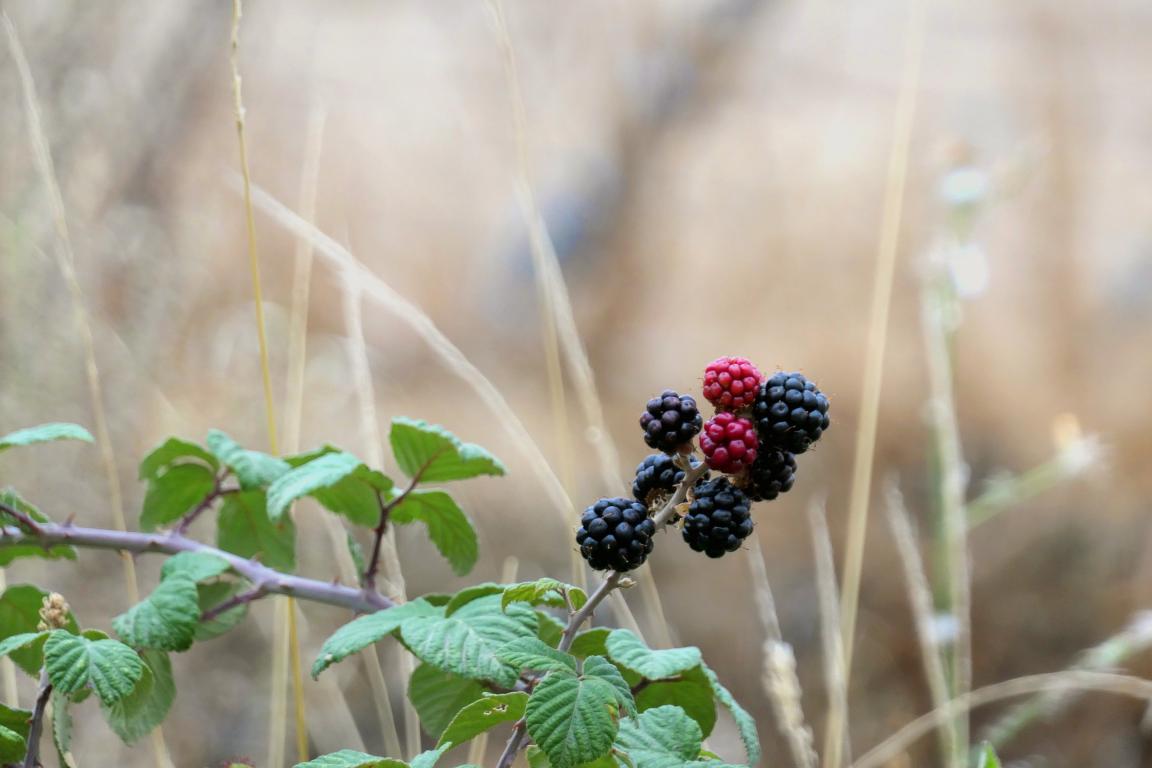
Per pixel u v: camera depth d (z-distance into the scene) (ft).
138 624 2.52
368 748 4.95
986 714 6.04
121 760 3.83
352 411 5.93
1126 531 6.70
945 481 3.86
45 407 4.16
